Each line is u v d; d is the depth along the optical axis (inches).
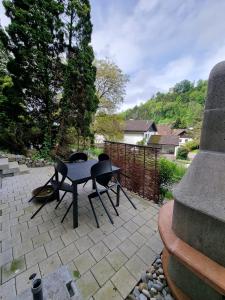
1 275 51.3
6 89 182.4
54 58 194.9
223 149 35.3
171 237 43.1
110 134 417.1
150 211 93.4
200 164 39.2
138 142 810.8
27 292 40.2
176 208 43.0
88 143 257.8
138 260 58.9
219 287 30.0
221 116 34.9
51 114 209.0
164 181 118.8
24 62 175.3
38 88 189.9
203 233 36.5
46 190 106.5
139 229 76.8
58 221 81.1
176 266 45.3
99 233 73.2
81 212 90.8
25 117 193.2
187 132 885.2
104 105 398.6
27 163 183.0
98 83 387.9
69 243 66.4
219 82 35.0
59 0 186.2
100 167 80.1
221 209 32.5
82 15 200.4
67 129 223.8
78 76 208.4
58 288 41.3
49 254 60.4
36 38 174.1
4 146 197.6
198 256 36.5
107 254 61.3
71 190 81.4
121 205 100.0
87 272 53.4
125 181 125.6
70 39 199.5
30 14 169.2
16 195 109.1
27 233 71.7
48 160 202.5
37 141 211.3
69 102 211.3
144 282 50.7
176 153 716.7
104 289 47.9
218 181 34.7
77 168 92.6
